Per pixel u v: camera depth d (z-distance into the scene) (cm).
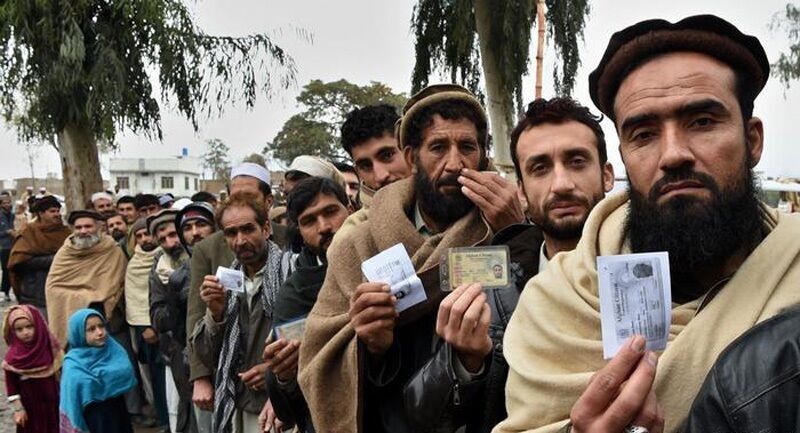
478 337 170
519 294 191
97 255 684
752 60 128
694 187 124
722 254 127
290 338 268
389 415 214
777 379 98
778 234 127
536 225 213
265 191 452
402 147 249
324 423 216
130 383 518
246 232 359
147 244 656
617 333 121
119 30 1127
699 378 118
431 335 216
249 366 351
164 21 1145
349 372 213
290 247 359
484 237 219
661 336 121
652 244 128
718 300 123
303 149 3934
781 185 1217
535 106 211
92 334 509
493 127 1267
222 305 356
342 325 224
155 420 675
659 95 126
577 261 145
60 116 1124
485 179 221
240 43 1255
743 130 127
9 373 537
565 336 135
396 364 216
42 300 784
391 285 205
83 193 1171
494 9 1255
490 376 179
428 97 238
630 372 115
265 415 325
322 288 242
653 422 114
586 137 204
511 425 137
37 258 780
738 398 100
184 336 498
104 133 1098
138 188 6438
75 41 1053
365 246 235
